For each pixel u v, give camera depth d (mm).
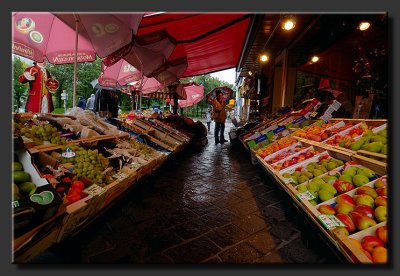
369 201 2037
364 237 1715
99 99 7254
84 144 3379
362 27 5262
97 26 3361
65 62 5184
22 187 1901
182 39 6773
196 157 8250
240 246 2686
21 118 3277
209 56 9859
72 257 2211
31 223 1569
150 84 12016
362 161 2607
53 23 4906
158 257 2455
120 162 3297
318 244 2410
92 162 2818
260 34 8047
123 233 2943
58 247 2150
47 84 6539
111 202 2867
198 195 4359
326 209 2146
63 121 3770
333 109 4988
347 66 6719
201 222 3275
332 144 3514
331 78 7555
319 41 7910
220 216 3475
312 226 2299
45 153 2609
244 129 10367
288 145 4789
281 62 10625
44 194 1699
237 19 6426
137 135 5539
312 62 8914
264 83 12844
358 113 5660
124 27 3500
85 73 15500
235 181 5309
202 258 2447
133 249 2596
